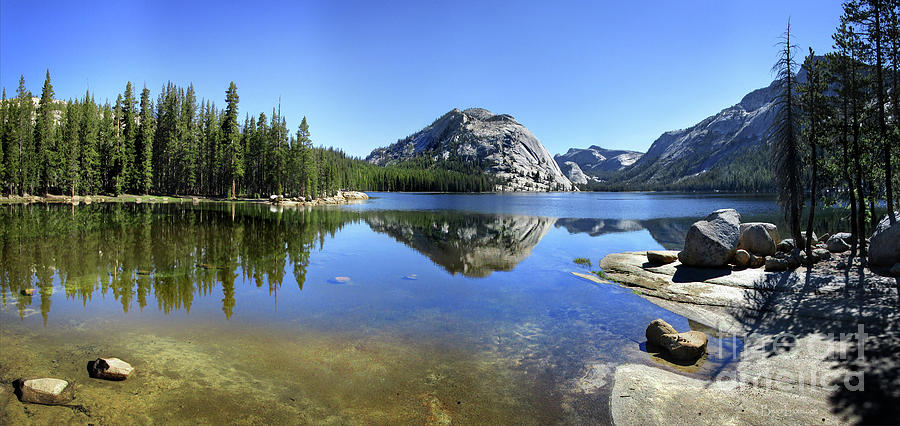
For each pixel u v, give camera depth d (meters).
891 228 14.30
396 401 6.54
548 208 71.69
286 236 27.47
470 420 6.05
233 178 77.00
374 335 9.47
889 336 8.59
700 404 6.49
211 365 7.69
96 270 15.59
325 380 7.19
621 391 6.93
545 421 6.06
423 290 13.89
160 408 6.17
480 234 32.47
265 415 6.05
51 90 72.69
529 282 15.38
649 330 9.32
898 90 16.48
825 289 12.60
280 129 83.44
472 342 9.14
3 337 8.82
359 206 75.50
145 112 76.62
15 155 62.75
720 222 17.31
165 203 63.06
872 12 16.53
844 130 17.31
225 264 17.45
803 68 17.80
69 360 7.73
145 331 9.42
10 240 22.38
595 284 15.09
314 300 12.33
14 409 6.01
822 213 47.16
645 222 44.06
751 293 13.06
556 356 8.42
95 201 62.31
